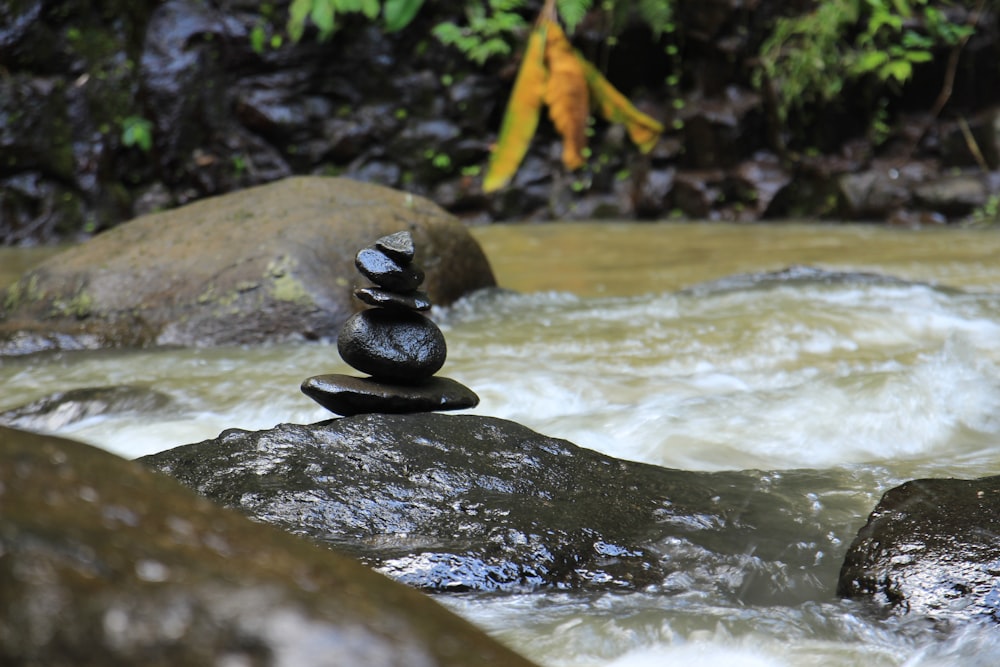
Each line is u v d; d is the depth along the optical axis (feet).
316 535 10.96
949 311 24.84
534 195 51.80
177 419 17.66
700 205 51.08
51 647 3.88
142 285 25.13
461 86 51.72
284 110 50.24
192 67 49.49
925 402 17.01
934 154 50.90
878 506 11.15
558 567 10.55
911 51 50.16
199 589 4.26
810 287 27.66
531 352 22.15
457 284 27.22
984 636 9.05
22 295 25.90
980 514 10.69
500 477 12.31
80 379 20.97
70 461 5.08
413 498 11.71
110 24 49.73
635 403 18.02
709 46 51.78
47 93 47.62
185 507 5.01
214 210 27.66
